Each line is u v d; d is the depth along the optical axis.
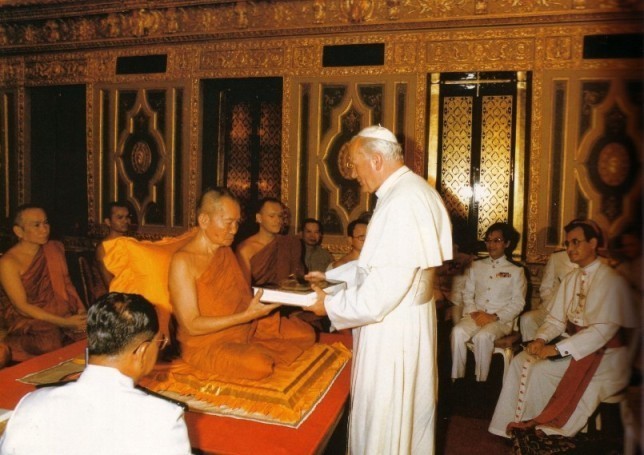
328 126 6.39
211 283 2.88
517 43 5.71
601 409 3.64
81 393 1.58
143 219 7.21
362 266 2.70
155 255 3.18
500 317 5.13
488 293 5.29
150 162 7.12
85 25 7.26
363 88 6.24
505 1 5.68
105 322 1.63
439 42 5.94
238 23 6.58
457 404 4.64
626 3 5.32
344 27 6.20
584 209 5.63
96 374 1.62
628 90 5.40
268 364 2.72
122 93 7.20
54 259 4.46
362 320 2.62
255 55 6.59
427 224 2.65
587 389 3.57
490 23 5.75
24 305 4.22
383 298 2.56
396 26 6.04
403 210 2.63
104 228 7.38
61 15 7.27
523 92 5.82
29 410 1.57
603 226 5.55
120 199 7.31
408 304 2.70
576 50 5.55
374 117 6.23
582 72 5.54
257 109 6.88
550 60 5.63
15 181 7.82
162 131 7.05
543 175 5.73
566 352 3.67
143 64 7.09
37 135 7.75
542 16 5.57
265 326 3.29
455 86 6.05
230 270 2.95
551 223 5.74
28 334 4.14
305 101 6.45
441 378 5.23
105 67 7.25
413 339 2.69
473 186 6.07
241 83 6.83
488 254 5.85
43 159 7.75
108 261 3.17
